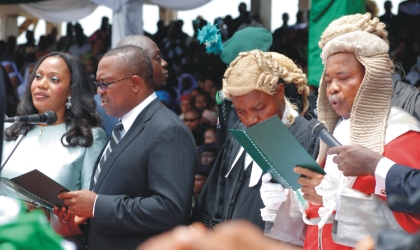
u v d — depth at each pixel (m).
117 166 4.25
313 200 3.34
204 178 6.26
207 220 4.35
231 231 1.03
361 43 3.33
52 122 4.16
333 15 7.45
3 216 1.37
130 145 4.27
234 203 4.11
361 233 3.12
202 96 10.95
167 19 18.81
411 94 3.86
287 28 14.95
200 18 16.38
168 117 4.33
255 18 15.57
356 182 3.22
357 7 7.43
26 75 14.64
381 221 3.12
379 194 3.09
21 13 20.78
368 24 3.56
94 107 5.00
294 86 4.10
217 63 12.01
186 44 15.39
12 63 15.48
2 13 20.67
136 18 10.57
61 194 4.16
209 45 5.04
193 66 14.03
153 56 5.81
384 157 3.07
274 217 3.71
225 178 4.30
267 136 3.24
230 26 15.33
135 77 4.39
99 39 16.91
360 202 3.15
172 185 4.12
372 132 3.28
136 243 4.17
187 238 1.01
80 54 16.98
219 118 4.84
